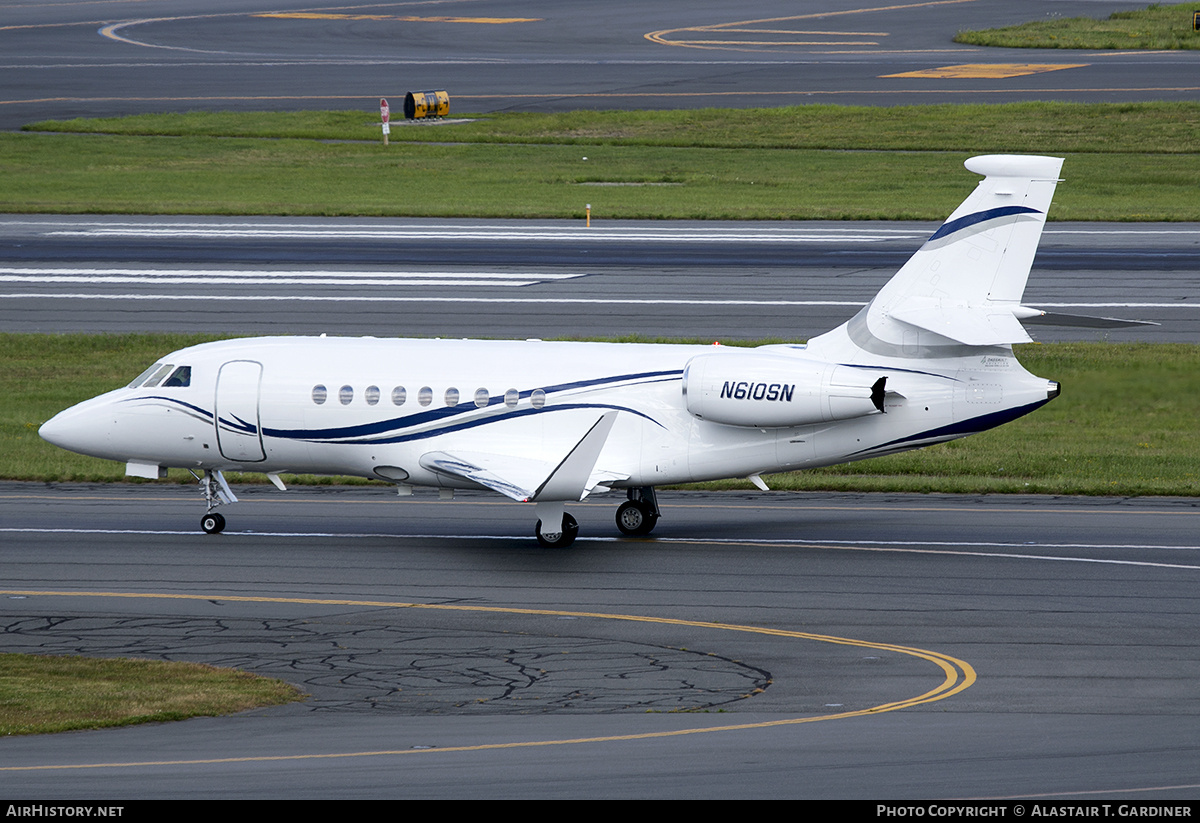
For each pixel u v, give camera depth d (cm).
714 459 10019
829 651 7431
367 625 7962
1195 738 5753
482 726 6006
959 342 9475
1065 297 18262
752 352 10119
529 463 9862
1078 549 9856
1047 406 14438
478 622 8031
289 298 18612
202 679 6875
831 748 5562
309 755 5481
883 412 9812
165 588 8794
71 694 6544
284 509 11225
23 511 11044
